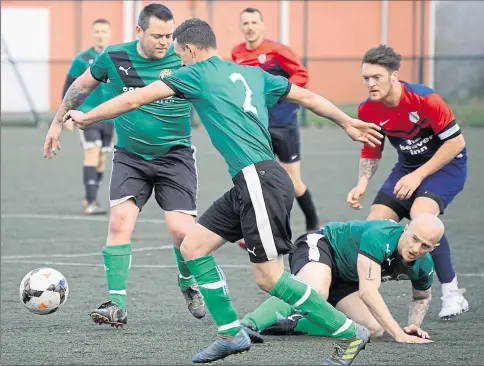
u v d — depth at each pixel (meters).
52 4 69.06
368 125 11.81
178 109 14.20
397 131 14.55
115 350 12.20
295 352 12.09
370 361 11.52
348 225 13.41
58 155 46.06
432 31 68.62
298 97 11.70
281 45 22.70
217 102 11.14
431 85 64.19
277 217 11.02
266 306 13.05
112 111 11.12
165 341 12.74
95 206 27.38
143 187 14.34
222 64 11.38
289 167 22.55
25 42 69.06
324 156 44.34
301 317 13.20
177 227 14.11
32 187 34.16
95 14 68.62
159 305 15.45
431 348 12.28
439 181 14.52
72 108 14.37
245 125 11.16
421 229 12.12
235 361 11.55
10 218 26.48
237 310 14.92
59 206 29.09
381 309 12.58
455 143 14.22
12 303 15.62
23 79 67.31
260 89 11.47
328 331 11.20
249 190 10.99
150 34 13.88
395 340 12.74
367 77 14.06
